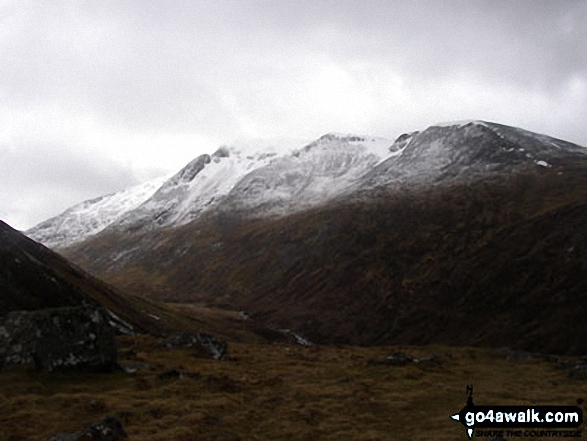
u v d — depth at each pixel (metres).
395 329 139.88
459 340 123.44
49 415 27.00
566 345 102.81
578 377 42.91
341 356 55.00
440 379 40.84
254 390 35.38
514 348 108.38
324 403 31.92
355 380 39.28
